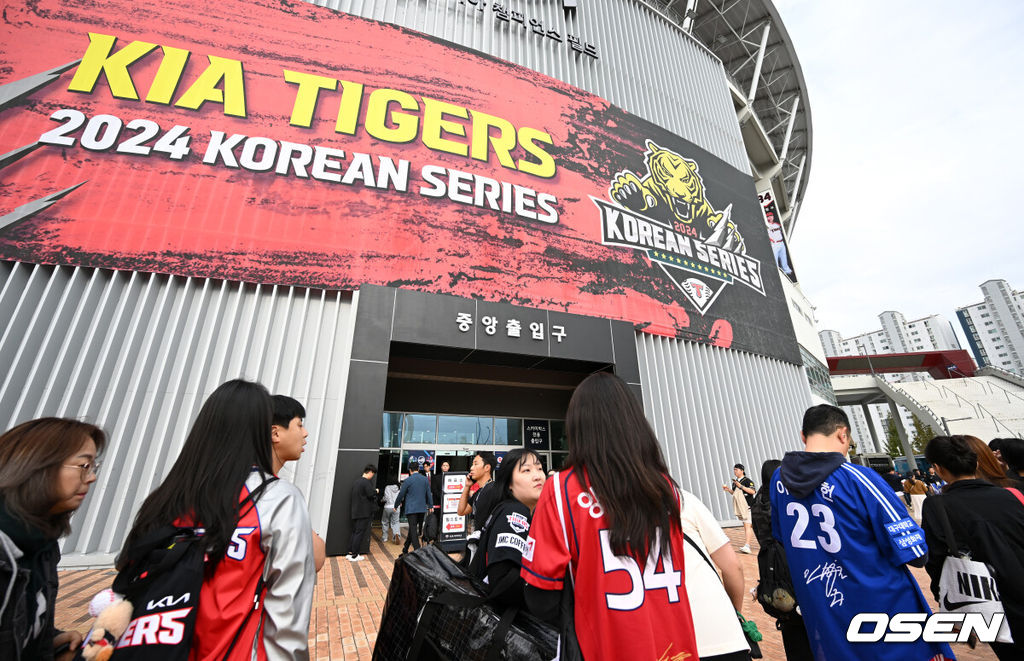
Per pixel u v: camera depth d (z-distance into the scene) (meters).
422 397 10.20
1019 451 2.79
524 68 10.78
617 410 1.39
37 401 5.93
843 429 2.07
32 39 7.26
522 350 8.59
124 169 7.10
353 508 6.45
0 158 6.59
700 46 15.70
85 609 3.98
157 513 1.28
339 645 3.35
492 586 1.59
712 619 1.32
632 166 11.52
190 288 7.05
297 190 7.92
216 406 1.47
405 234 8.38
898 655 1.57
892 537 1.64
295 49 8.73
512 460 2.32
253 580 1.28
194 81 7.91
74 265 6.53
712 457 10.09
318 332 7.52
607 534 1.25
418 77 9.54
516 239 9.29
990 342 98.88
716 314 11.41
